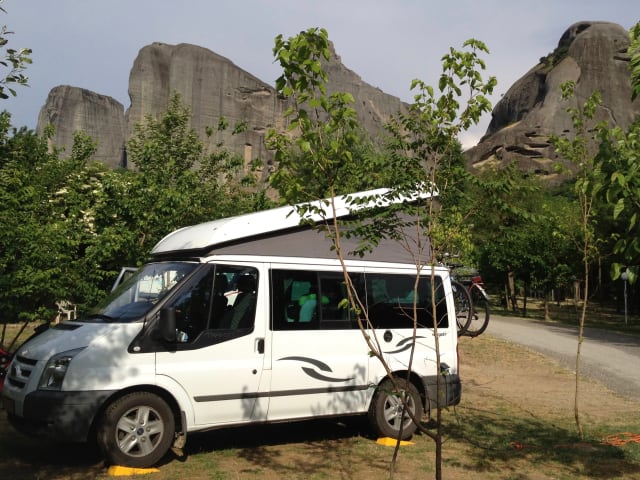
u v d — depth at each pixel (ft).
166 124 54.80
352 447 23.34
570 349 63.16
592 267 107.76
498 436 26.35
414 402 24.39
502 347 61.31
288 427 26.53
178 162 52.24
